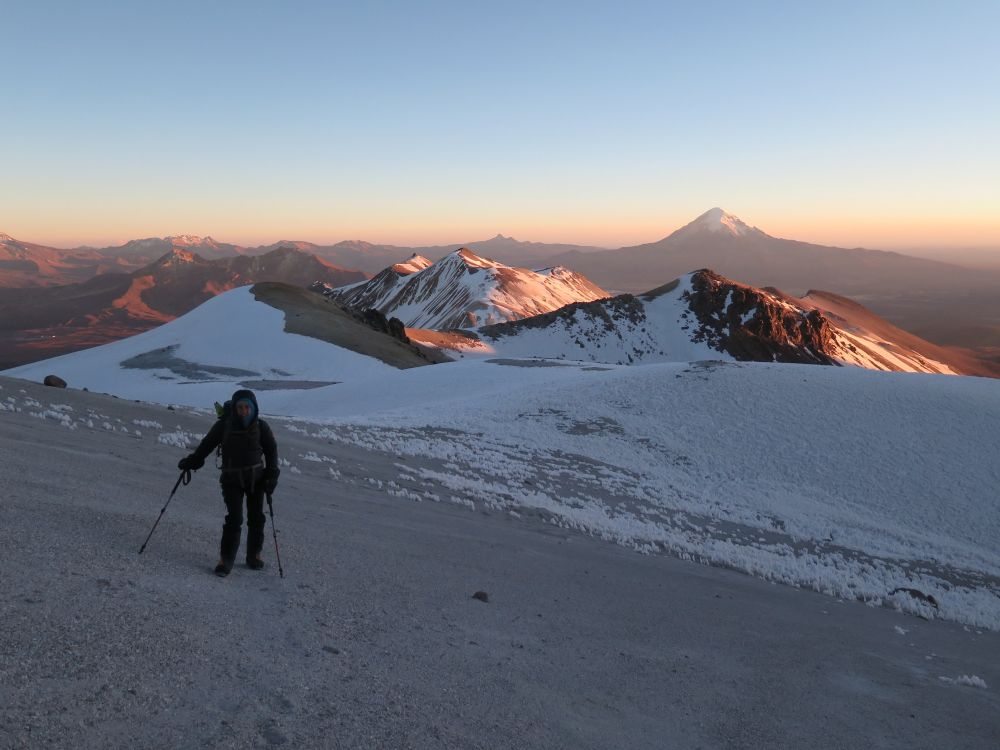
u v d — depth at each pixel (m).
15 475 8.43
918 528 29.23
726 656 8.30
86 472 9.94
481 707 5.20
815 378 47.69
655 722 5.76
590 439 38.19
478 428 38.44
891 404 42.22
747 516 27.67
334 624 6.25
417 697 5.09
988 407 41.38
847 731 6.43
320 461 19.48
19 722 3.60
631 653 7.59
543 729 5.08
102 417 18.39
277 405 63.28
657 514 24.97
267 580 7.10
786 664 8.43
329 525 10.70
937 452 35.97
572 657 7.00
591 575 11.75
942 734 6.84
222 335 113.38
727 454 36.78
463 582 9.14
